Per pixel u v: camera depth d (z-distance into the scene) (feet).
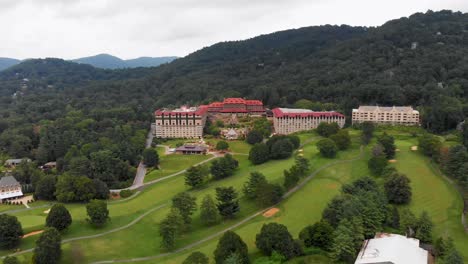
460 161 595.06
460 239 433.07
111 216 594.24
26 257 460.14
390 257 374.02
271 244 407.44
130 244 499.51
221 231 516.32
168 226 467.52
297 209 549.95
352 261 389.60
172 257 456.86
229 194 547.49
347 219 432.66
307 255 405.80
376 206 463.42
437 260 377.71
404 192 527.81
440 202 529.45
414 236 435.53
